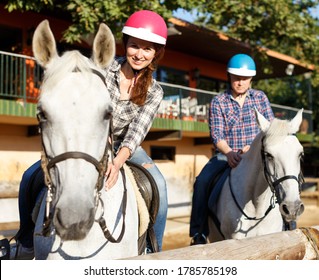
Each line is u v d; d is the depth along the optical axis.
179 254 2.07
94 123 1.89
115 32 8.15
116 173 2.34
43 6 8.62
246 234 3.89
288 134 3.38
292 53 16.39
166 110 11.52
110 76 2.70
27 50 10.35
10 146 9.78
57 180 1.85
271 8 11.98
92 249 2.22
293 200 3.14
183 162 13.79
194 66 15.31
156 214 2.92
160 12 8.04
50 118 1.86
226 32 15.32
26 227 2.78
